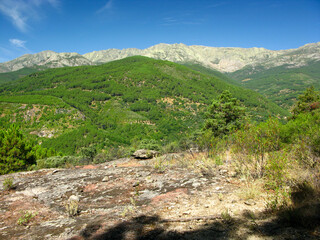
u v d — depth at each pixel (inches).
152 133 5221.5
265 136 259.1
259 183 204.8
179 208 174.7
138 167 392.8
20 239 149.5
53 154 1253.1
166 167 366.0
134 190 255.8
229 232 123.0
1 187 332.2
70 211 196.5
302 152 206.4
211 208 165.0
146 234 134.7
